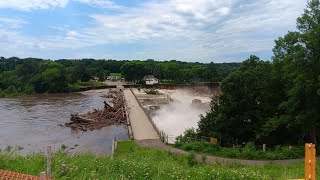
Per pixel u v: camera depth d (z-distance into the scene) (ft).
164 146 108.47
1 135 159.84
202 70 488.85
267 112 113.70
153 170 45.34
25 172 41.70
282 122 99.35
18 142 145.38
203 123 119.34
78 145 139.44
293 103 96.68
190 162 78.43
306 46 94.84
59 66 495.41
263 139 108.58
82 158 52.19
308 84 89.97
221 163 79.77
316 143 102.99
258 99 112.16
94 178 39.99
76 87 450.71
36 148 131.75
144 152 92.07
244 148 94.63
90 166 45.44
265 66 117.08
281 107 100.83
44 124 191.72
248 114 110.22
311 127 99.55
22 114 229.45
